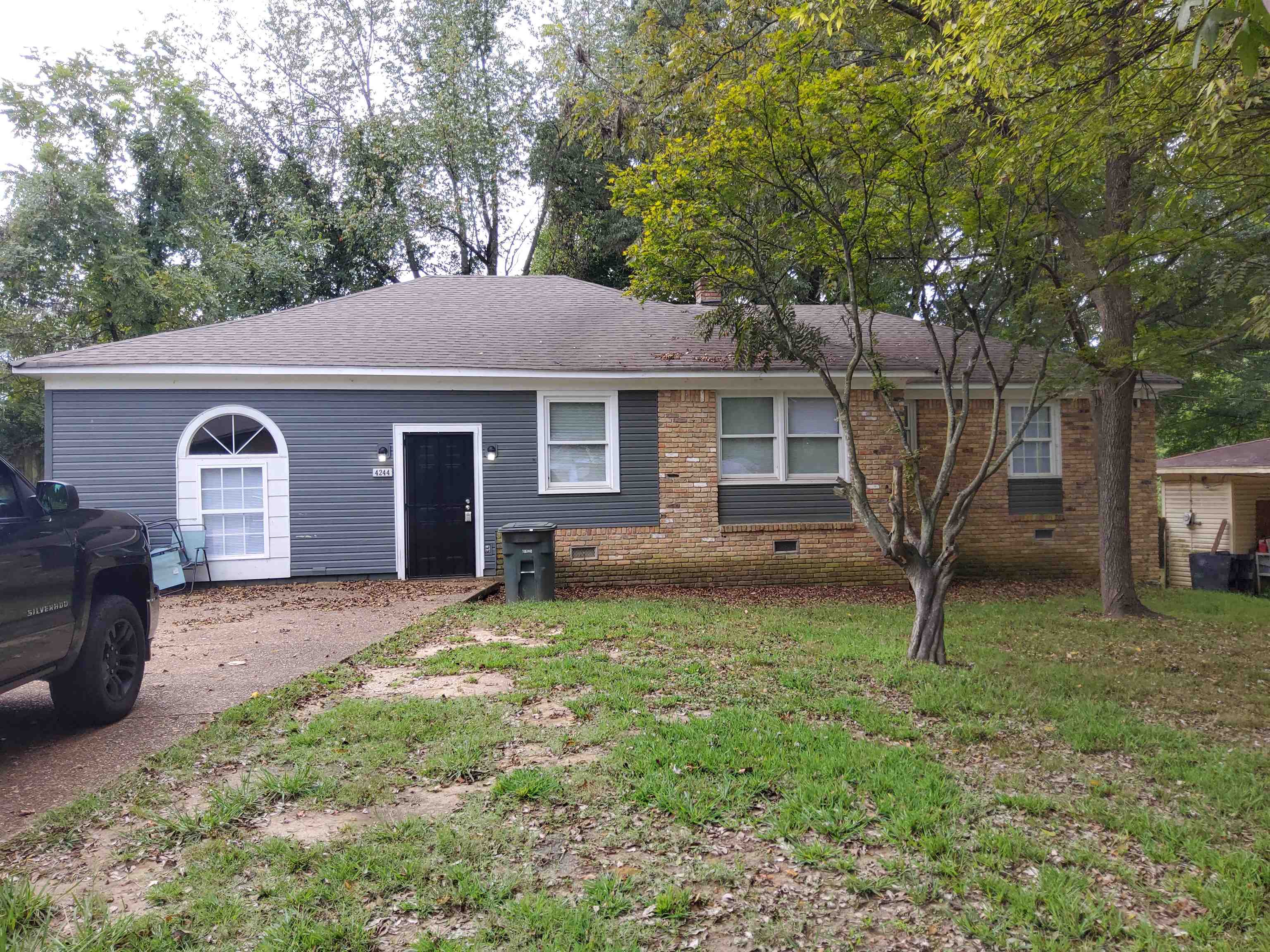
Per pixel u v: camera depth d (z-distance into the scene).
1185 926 3.22
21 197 20.84
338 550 12.88
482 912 3.24
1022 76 7.38
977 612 11.08
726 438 13.91
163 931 3.04
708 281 9.54
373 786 4.40
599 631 8.76
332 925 3.08
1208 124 6.63
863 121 7.53
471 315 15.05
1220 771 4.95
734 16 10.31
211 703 6.08
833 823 3.96
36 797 4.31
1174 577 18.44
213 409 12.52
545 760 4.82
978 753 5.23
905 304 20.00
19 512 4.89
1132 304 11.05
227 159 26.69
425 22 27.05
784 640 8.62
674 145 8.38
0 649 4.43
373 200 25.94
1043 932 3.17
